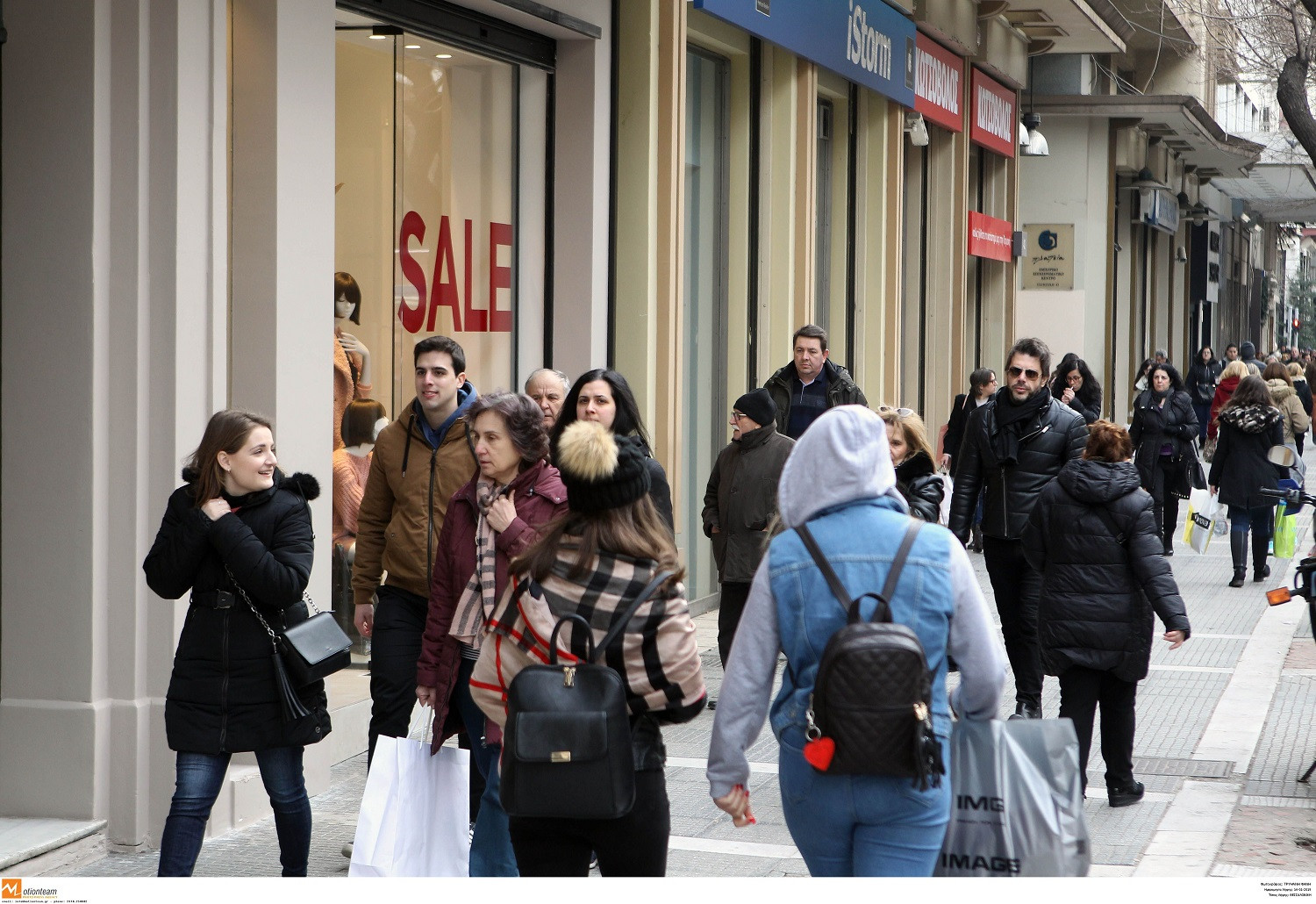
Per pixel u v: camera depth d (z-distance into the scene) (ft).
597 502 35.40
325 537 63.00
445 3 77.61
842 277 144.36
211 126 56.18
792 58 121.08
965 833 33.71
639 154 94.68
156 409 54.65
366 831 41.75
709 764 33.47
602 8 91.97
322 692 45.62
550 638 34.63
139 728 54.60
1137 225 293.64
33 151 53.88
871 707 30.55
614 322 95.66
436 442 53.01
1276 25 189.06
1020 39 201.57
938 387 178.19
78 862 53.31
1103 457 59.98
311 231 61.52
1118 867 53.31
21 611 54.70
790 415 87.51
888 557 32.24
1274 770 67.41
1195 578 131.95
